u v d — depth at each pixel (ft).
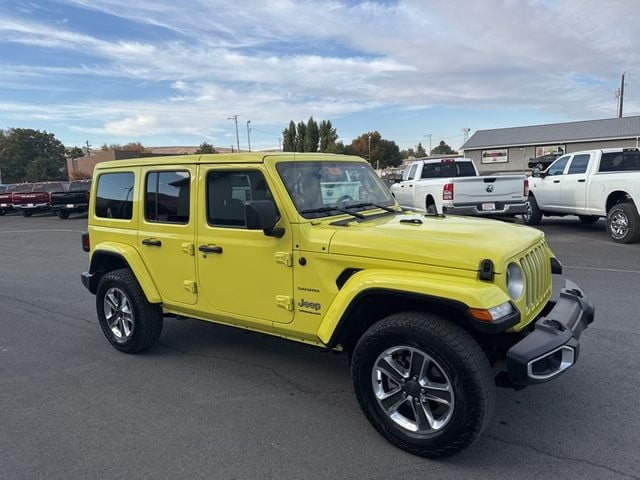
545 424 11.16
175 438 11.09
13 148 289.12
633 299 20.12
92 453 10.60
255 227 11.05
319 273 11.31
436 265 9.90
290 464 9.99
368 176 14.83
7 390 13.82
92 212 16.88
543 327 10.00
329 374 14.32
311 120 243.19
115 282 15.79
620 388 12.70
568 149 137.69
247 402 12.71
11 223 71.15
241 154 12.55
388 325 10.03
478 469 9.66
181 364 15.30
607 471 9.48
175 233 14.08
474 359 9.27
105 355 16.31
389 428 10.37
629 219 32.55
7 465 10.24
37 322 20.34
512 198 35.04
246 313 12.87
